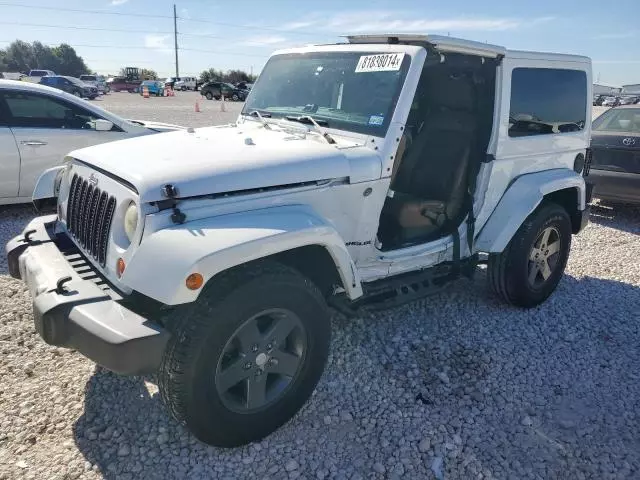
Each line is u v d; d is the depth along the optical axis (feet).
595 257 20.22
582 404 10.85
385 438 9.52
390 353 12.19
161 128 25.08
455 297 15.51
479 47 11.96
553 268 15.21
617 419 10.41
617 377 11.88
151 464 8.68
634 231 24.14
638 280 17.83
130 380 10.78
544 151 14.44
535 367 12.09
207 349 8.07
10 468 8.46
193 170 8.73
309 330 9.29
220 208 8.75
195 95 170.19
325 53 12.87
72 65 334.03
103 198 9.29
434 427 9.90
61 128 22.17
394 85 11.12
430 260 12.78
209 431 8.56
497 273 14.28
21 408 9.89
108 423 9.57
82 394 10.34
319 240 9.01
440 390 11.00
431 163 13.78
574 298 16.08
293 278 8.89
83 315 7.91
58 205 11.60
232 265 7.99
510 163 13.58
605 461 9.25
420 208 12.62
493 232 13.46
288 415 9.51
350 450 9.23
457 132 13.51
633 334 13.93
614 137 24.11
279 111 13.17
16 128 21.12
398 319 13.93
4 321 13.00
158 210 8.25
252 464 8.80
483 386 11.24
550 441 9.71
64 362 11.41
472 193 13.19
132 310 8.49
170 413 8.55
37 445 9.00
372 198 10.77
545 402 10.84
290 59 13.73
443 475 8.77
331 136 11.46
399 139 10.94
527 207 13.52
